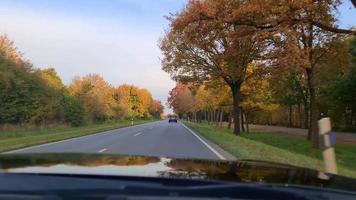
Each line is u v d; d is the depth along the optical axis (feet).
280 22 82.84
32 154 11.83
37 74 192.75
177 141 111.75
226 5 88.79
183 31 99.45
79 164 9.89
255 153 76.59
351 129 228.84
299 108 296.51
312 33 104.99
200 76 155.12
